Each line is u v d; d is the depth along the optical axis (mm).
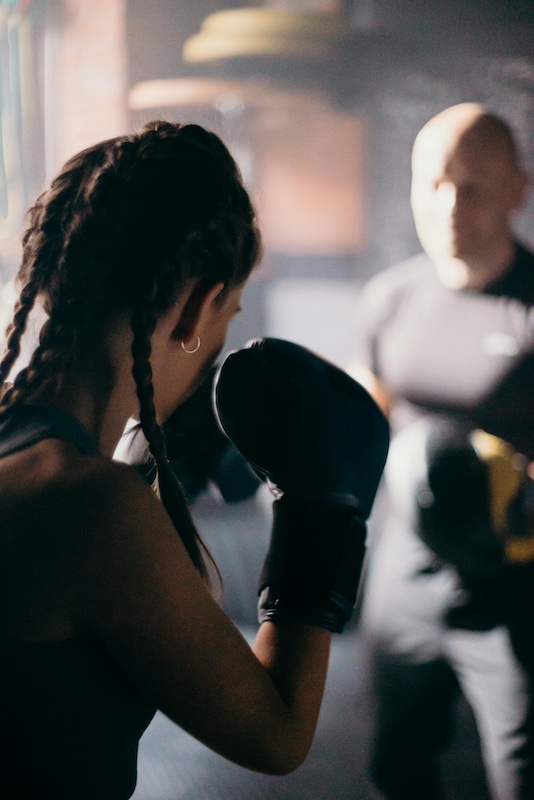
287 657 747
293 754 707
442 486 1730
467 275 1940
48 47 3818
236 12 3346
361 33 3449
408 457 1803
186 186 732
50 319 730
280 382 855
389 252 4547
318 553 795
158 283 718
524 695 1667
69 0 3836
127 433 942
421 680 1796
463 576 1723
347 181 4535
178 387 806
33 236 770
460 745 2717
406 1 3996
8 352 775
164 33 3980
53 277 739
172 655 659
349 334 4684
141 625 649
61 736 657
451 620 1733
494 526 1696
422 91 3994
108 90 3908
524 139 3967
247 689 684
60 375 724
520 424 1914
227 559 3504
